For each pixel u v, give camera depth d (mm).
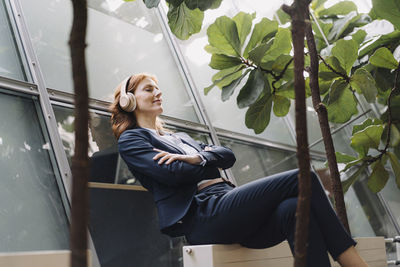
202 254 1346
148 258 2109
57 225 1825
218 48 1940
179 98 3047
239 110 3557
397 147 2492
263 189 1312
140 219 2168
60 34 2428
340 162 2258
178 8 1764
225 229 1353
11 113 1919
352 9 3447
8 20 2211
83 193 318
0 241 1608
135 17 3072
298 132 510
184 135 1843
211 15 3861
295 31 527
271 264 1524
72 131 2131
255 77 1821
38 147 1945
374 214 4527
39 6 2402
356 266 1234
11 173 1777
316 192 1274
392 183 4988
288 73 1887
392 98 2453
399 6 2055
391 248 4398
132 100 1737
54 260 763
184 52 3379
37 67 2148
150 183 1559
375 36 2521
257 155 3436
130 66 2791
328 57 2078
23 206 1745
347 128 5023
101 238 1939
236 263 1388
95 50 2594
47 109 2053
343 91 2109
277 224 1312
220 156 1562
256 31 1949
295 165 3811
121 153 1562
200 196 1456
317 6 3520
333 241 1249
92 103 2318
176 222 1398
